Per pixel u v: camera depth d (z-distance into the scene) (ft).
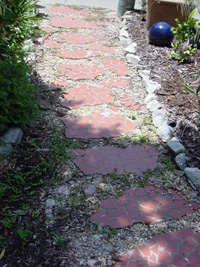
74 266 6.37
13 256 6.42
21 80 9.77
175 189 8.58
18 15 15.23
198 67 15.35
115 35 20.02
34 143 9.61
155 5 19.25
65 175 8.68
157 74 14.66
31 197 7.84
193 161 9.49
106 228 7.27
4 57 12.75
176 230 7.39
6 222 7.02
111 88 13.55
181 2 18.19
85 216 7.53
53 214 7.47
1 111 9.29
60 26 20.59
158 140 10.48
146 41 18.52
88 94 12.87
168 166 9.34
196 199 8.32
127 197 8.18
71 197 8.00
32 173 8.54
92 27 21.17
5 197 7.73
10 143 9.14
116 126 11.03
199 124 10.84
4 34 13.20
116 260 6.57
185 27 15.69
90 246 6.82
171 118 11.40
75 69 14.90
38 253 6.54
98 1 28.68
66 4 26.63
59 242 6.80
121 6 24.38
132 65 15.84
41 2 26.27
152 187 8.57
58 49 16.96
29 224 7.13
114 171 8.98
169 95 12.90
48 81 13.50
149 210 7.84
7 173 8.38
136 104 12.48
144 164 9.37
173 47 16.92
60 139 10.05
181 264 6.57
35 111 10.24
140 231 7.29
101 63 15.84
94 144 10.05
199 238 7.21
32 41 17.21
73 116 11.36
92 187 8.38
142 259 6.63
